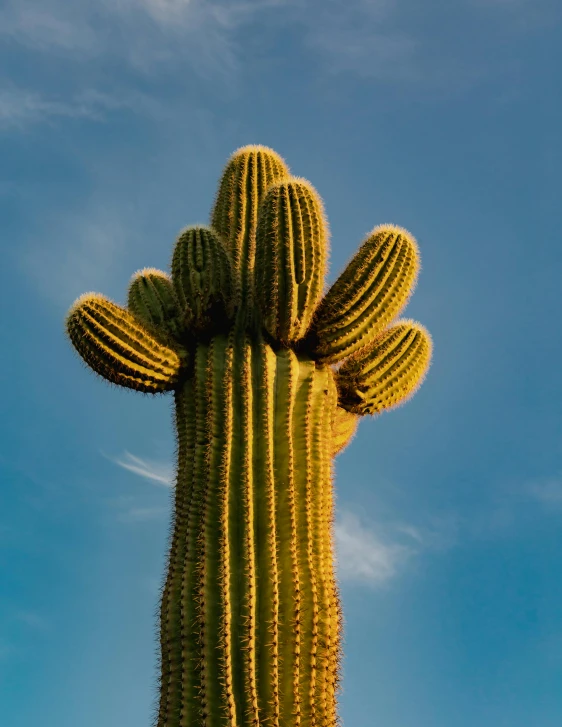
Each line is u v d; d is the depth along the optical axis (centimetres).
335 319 761
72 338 735
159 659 619
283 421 698
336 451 808
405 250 794
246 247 862
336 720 602
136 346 729
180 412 735
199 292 759
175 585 625
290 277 729
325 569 646
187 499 666
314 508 670
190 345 775
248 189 908
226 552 620
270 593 609
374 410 822
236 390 704
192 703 572
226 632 587
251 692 571
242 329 752
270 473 662
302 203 749
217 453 673
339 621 634
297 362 738
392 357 824
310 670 595
